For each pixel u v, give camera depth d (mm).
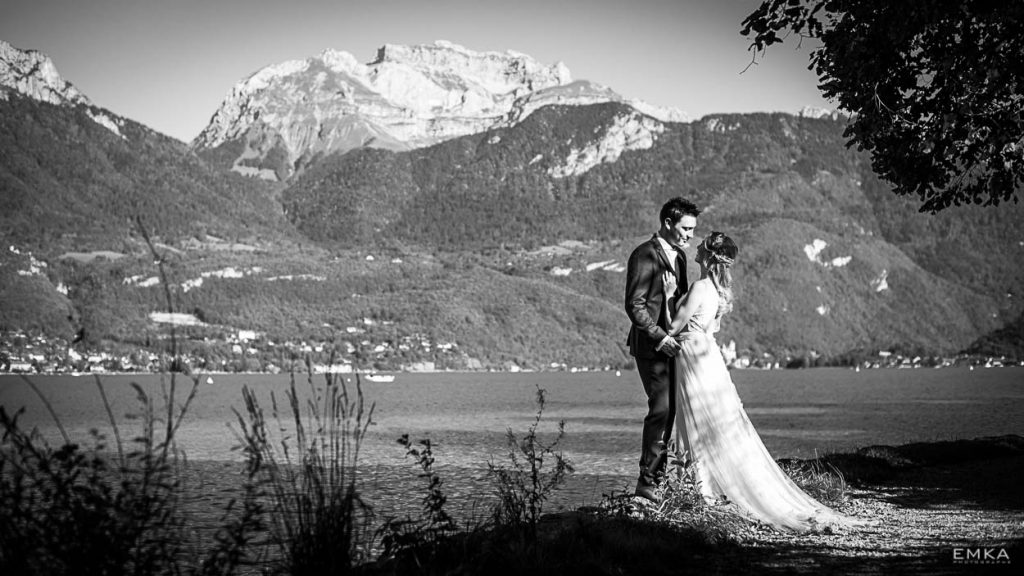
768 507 7324
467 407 109562
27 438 3949
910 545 6352
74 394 125500
